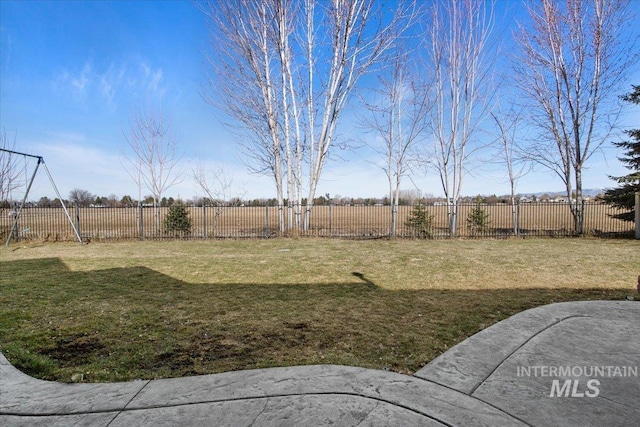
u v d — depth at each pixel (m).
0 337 3.50
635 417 2.07
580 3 13.44
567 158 14.45
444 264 7.73
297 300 4.87
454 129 14.71
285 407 2.19
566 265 7.43
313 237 13.87
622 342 3.21
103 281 6.22
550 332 3.47
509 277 6.34
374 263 7.95
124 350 3.17
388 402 2.24
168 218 14.80
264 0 13.66
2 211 14.09
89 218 17.42
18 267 7.73
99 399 2.31
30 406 2.24
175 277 6.57
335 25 14.06
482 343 3.21
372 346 3.21
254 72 14.58
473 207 16.31
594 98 13.73
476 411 2.14
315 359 2.93
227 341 3.37
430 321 3.91
